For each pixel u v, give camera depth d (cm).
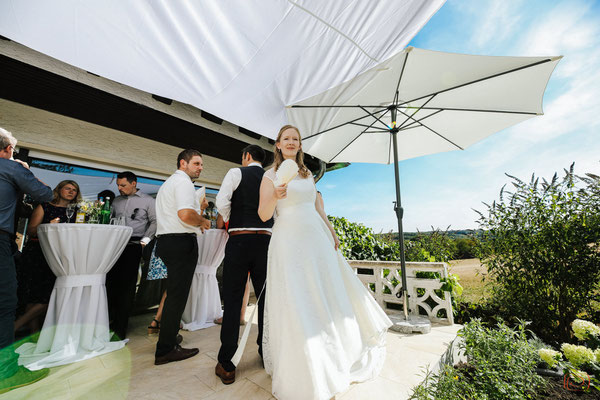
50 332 171
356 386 144
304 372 116
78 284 188
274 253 153
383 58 216
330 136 326
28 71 212
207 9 141
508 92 250
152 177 364
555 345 256
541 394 163
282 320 133
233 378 151
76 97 252
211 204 439
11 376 107
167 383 149
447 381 133
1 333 141
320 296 137
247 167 200
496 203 309
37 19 123
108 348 193
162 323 180
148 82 174
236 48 166
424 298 303
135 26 138
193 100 195
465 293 354
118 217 271
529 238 279
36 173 272
